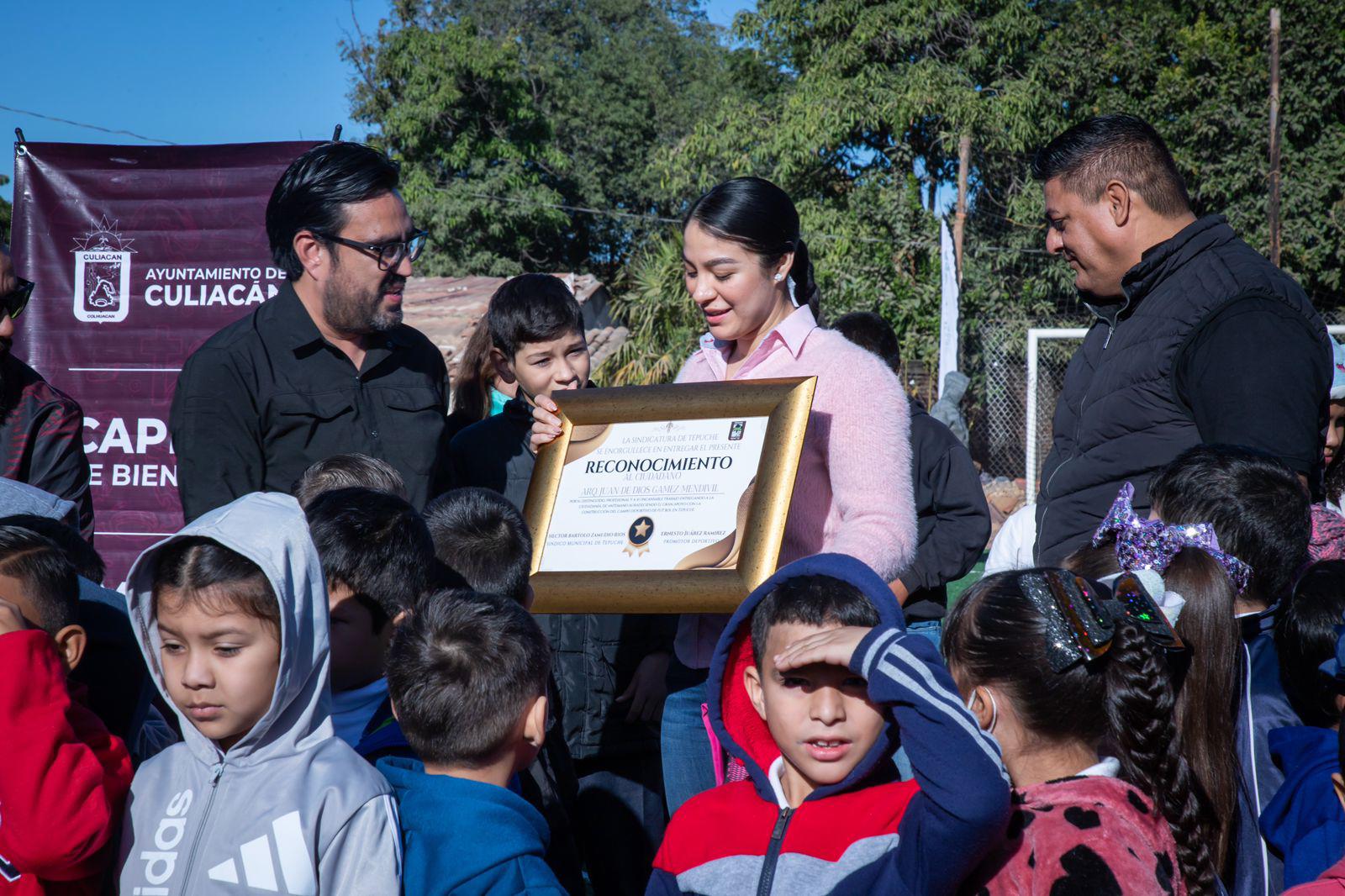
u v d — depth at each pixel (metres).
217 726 1.99
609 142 35.91
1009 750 1.94
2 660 1.95
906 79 22.56
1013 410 20.00
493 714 2.09
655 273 19.47
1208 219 2.82
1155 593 2.15
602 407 2.88
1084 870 1.76
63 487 3.46
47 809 1.89
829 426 2.71
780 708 1.98
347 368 3.17
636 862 3.51
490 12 36.75
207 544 2.01
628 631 3.50
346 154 3.07
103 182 5.37
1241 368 2.60
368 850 1.94
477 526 2.68
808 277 3.20
